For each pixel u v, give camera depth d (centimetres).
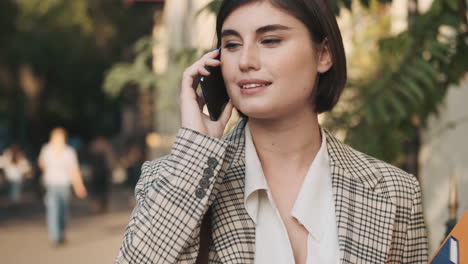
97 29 2089
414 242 190
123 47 2225
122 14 2019
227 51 174
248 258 171
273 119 178
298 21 169
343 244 174
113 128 3525
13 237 1128
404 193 189
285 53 167
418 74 276
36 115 2997
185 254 174
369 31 437
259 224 175
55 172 1028
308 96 175
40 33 2244
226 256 172
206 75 182
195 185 173
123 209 1591
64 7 2022
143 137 2233
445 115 448
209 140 177
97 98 2950
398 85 278
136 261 171
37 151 3025
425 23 289
